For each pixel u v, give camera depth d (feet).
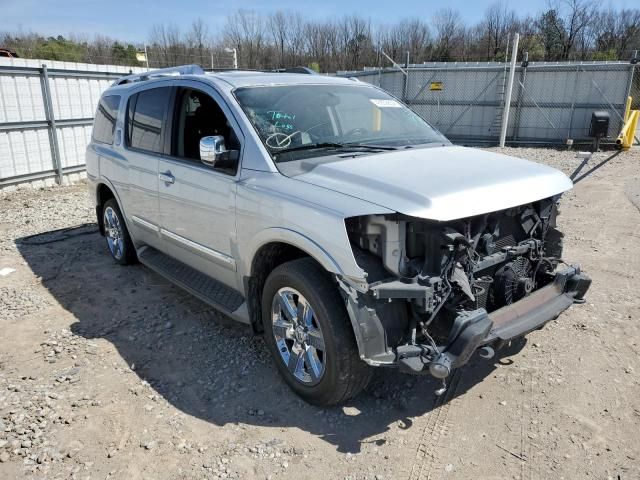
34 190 35.42
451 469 9.12
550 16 150.30
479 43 158.30
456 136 66.33
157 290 17.42
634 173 39.45
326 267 9.50
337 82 14.65
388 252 9.19
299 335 10.69
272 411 10.84
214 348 13.44
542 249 11.64
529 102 61.82
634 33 149.07
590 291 16.30
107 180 18.29
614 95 57.82
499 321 9.80
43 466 9.38
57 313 15.81
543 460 9.25
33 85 35.06
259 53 150.10
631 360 12.33
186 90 14.19
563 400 10.89
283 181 10.82
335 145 12.18
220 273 13.33
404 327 9.61
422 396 11.21
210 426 10.41
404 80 67.05
